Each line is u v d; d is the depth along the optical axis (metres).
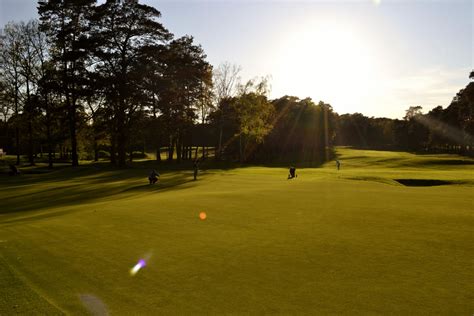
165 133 60.91
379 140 156.88
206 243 10.36
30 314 5.94
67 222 13.51
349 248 9.62
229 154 90.62
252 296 6.70
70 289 7.12
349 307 6.17
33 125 58.06
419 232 11.26
